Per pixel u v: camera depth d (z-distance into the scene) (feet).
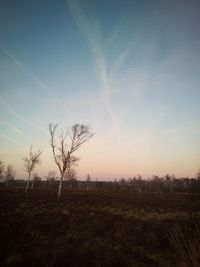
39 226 47.09
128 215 71.77
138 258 30.99
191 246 13.23
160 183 388.16
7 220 50.19
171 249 32.04
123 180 415.23
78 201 107.04
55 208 78.74
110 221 57.62
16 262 26.66
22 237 37.45
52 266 26.35
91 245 35.24
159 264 27.37
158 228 48.37
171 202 120.26
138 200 129.90
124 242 38.68
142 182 384.47
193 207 93.97
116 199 129.18
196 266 12.04
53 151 118.93
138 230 47.67
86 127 120.78
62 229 45.50
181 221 50.08
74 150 119.75
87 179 374.22
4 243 33.12
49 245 33.99
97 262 28.19
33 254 29.60
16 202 89.10
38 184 298.97
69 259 28.48
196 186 248.73
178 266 13.61
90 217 62.13
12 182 252.01
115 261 28.68
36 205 84.48
